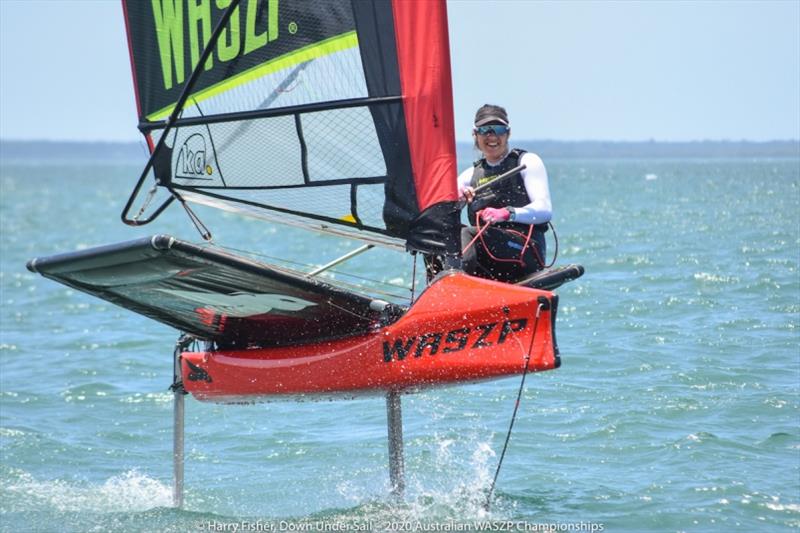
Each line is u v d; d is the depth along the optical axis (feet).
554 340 68.95
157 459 102.12
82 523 82.07
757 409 106.11
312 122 75.10
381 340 74.49
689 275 191.72
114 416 117.91
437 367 72.64
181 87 81.15
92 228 466.70
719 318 150.41
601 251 243.19
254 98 77.36
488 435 102.22
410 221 73.41
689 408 107.14
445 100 71.10
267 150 77.46
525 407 110.73
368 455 99.60
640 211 410.31
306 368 78.07
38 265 73.05
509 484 88.43
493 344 70.69
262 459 99.91
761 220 332.39
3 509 85.66
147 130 83.82
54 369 142.82
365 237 76.64
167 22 81.25
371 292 80.43
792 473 88.17
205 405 121.49
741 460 91.56
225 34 77.77
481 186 78.43
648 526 77.87
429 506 83.10
